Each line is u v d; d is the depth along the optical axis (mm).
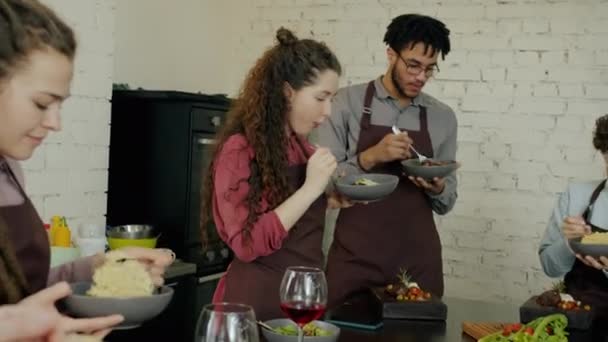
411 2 4031
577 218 2328
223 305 1260
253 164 1982
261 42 4441
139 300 1260
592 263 2113
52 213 2902
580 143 3725
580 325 2021
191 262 3441
